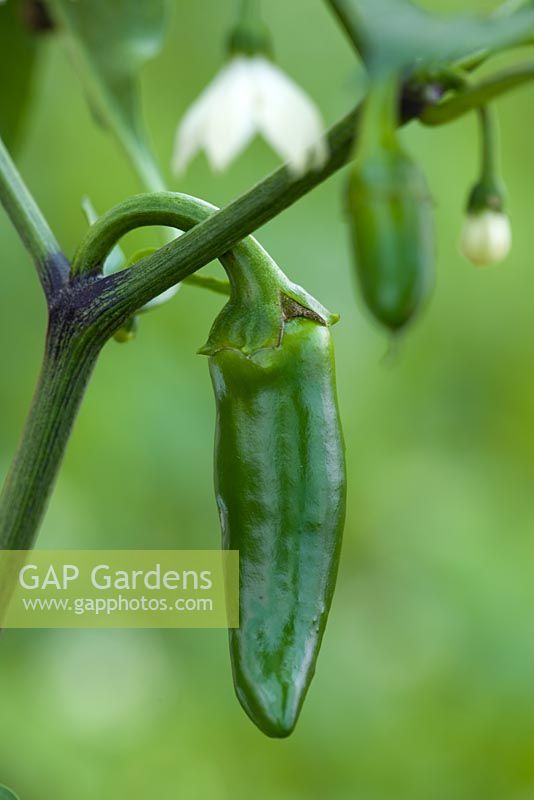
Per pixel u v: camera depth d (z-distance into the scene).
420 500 1.22
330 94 1.20
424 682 1.10
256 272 0.55
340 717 1.08
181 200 0.55
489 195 0.60
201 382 1.08
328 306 1.14
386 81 0.50
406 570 1.19
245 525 0.55
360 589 1.19
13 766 0.98
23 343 1.04
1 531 0.56
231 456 0.55
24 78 0.71
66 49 0.65
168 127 1.13
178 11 1.14
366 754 1.06
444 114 0.53
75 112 1.08
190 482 1.05
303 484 0.55
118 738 1.01
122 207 0.55
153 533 1.04
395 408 1.23
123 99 0.65
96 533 1.02
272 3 1.20
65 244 1.07
